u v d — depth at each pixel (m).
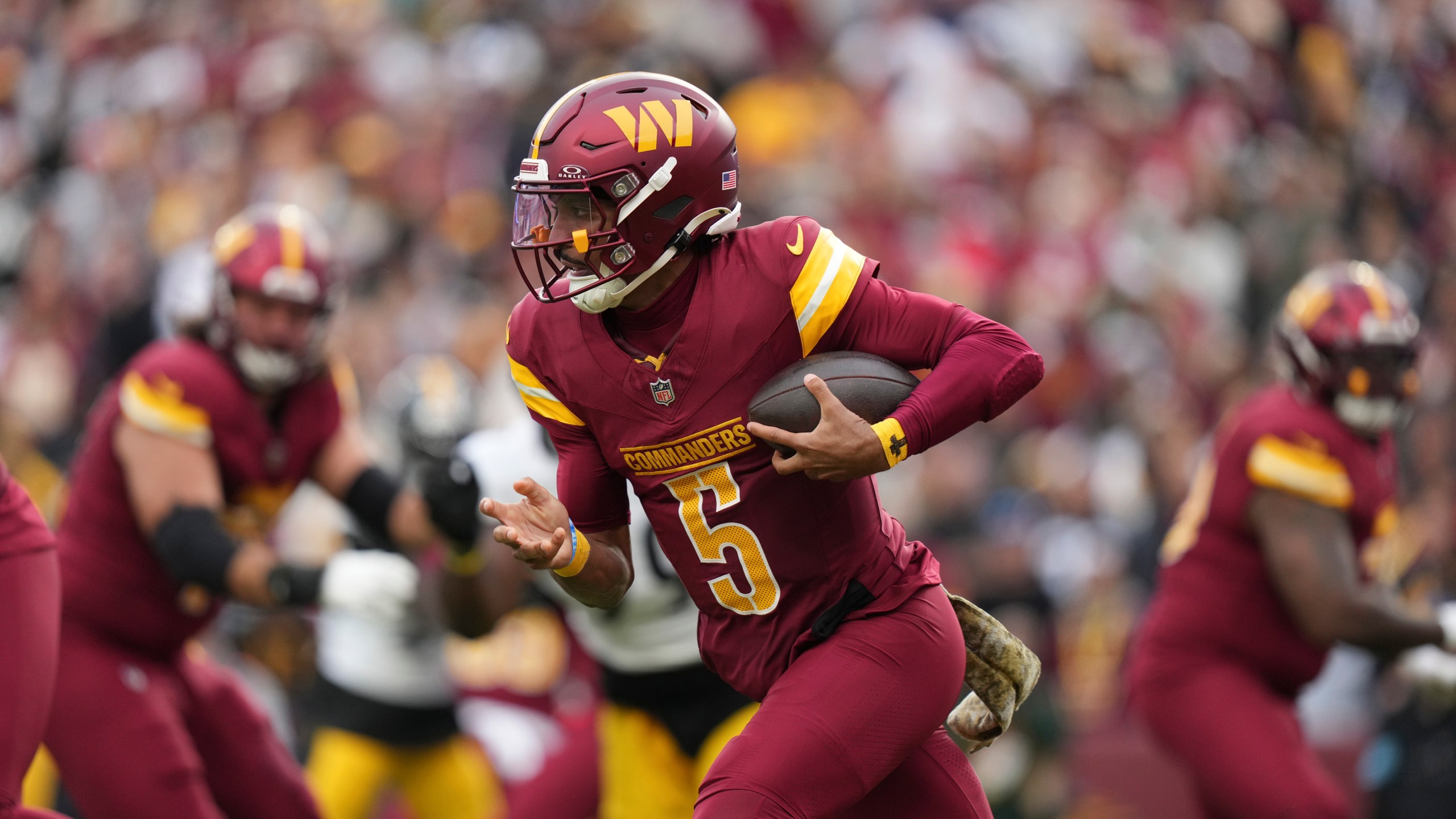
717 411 10.21
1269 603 16.73
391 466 25.61
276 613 20.89
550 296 10.23
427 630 18.95
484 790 20.08
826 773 10.05
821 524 10.45
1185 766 16.91
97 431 15.27
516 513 10.09
